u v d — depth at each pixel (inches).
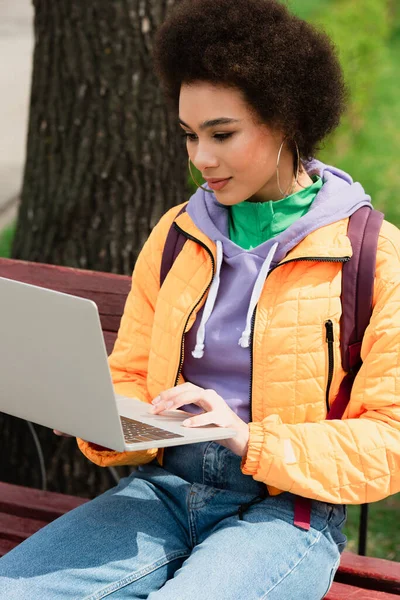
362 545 125.6
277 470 93.4
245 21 95.7
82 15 151.1
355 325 97.3
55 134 155.7
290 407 97.3
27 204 160.7
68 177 155.3
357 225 98.5
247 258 100.5
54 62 154.5
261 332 98.0
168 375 103.6
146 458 105.3
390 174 300.4
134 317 110.9
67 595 93.0
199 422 93.6
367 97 317.4
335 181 101.7
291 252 98.5
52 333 87.0
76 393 88.1
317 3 331.3
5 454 161.2
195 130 98.4
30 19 409.7
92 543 97.3
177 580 90.0
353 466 93.8
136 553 97.3
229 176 99.2
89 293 133.7
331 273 97.5
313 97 99.3
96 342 83.7
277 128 98.3
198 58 95.5
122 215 154.3
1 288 89.1
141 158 152.9
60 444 156.9
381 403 95.3
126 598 95.2
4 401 98.7
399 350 95.0
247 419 101.0
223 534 95.2
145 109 151.9
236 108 96.1
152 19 149.7
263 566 91.8
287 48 96.2
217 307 102.2
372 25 324.5
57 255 157.3
